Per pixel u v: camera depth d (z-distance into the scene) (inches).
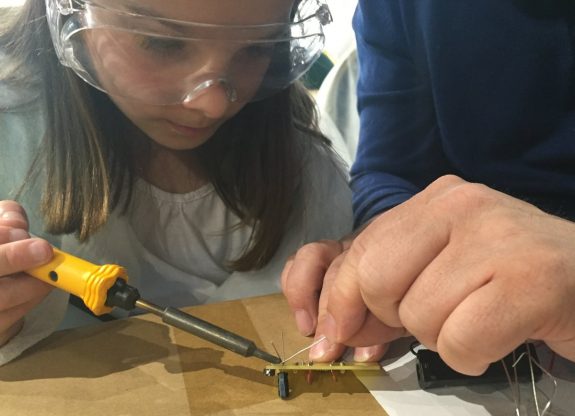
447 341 8.2
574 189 20.1
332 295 10.8
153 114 15.1
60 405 10.1
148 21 12.1
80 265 11.2
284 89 17.7
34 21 16.1
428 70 21.8
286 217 19.2
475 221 9.3
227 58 13.6
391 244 9.2
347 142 28.7
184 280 18.3
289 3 13.5
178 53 13.2
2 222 12.3
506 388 10.5
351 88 29.6
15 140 17.0
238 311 13.5
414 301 8.7
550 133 20.9
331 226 20.4
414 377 10.9
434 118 22.5
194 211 18.8
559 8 19.8
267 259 18.6
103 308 11.0
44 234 16.3
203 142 17.3
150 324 12.8
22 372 11.1
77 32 12.8
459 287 8.3
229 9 12.2
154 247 18.6
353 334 10.8
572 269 8.2
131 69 13.3
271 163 19.1
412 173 23.1
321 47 15.6
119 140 17.4
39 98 16.7
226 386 10.7
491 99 21.1
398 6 22.2
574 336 8.4
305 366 10.9
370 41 23.5
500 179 21.3
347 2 28.8
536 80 20.5
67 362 11.4
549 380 10.6
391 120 22.9
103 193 16.2
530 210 9.8
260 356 10.7
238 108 16.2
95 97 16.7
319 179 20.6
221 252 19.3
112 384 10.7
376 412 10.0
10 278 11.5
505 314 7.9
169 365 11.3
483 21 20.6
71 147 16.3
